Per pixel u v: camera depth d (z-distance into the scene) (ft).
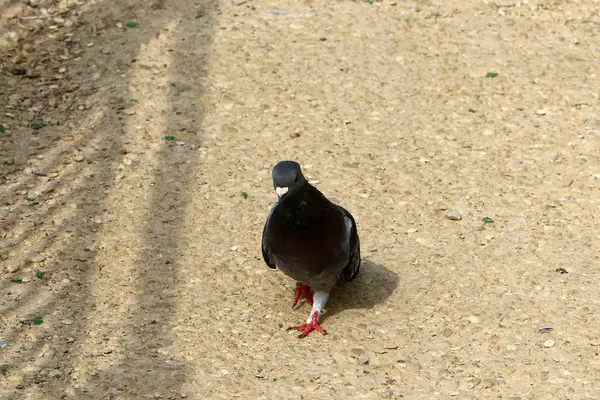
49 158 41.04
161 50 48.57
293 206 28.19
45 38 49.47
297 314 31.63
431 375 28.04
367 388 27.50
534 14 52.90
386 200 38.45
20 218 37.01
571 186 39.17
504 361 28.50
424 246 35.40
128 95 45.32
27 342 29.73
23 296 32.35
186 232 36.42
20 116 43.80
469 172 40.32
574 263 33.94
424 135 42.96
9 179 39.52
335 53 48.93
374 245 35.47
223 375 28.22
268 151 41.75
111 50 48.62
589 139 42.32
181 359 29.04
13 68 47.09
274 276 33.86
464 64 48.39
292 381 27.89
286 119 43.93
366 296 32.42
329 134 42.96
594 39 50.78
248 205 38.17
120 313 31.53
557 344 29.12
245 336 30.32
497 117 44.24
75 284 33.17
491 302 31.68
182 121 43.65
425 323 30.68
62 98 45.24
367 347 29.50
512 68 48.08
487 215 37.37
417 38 50.52
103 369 28.40
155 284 33.19
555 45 50.21
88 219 37.11
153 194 38.81
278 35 50.29
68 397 27.07
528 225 36.58
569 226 36.42
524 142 42.34
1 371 28.25
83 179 39.70
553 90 46.21
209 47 49.01
